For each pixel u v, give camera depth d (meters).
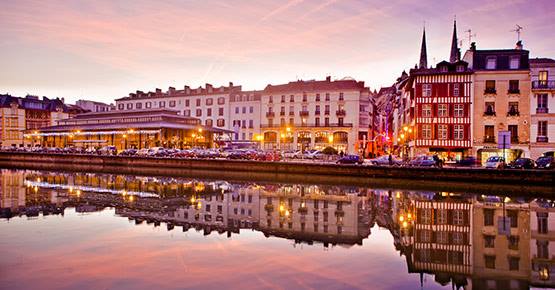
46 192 26.62
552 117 43.12
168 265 10.79
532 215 18.52
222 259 11.40
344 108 72.12
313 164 38.50
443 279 10.00
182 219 17.42
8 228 15.17
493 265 11.20
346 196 25.44
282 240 13.80
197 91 89.44
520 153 43.44
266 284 9.45
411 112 49.34
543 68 43.59
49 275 9.93
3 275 9.91
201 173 43.03
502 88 44.44
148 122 68.25
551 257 11.94
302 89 74.69
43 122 101.62
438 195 26.12
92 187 29.95
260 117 78.81
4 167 52.53
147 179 37.34
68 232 14.55
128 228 15.37
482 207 20.98
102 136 73.06
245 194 26.19
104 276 9.89
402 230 15.52
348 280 9.80
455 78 45.31
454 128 45.19
